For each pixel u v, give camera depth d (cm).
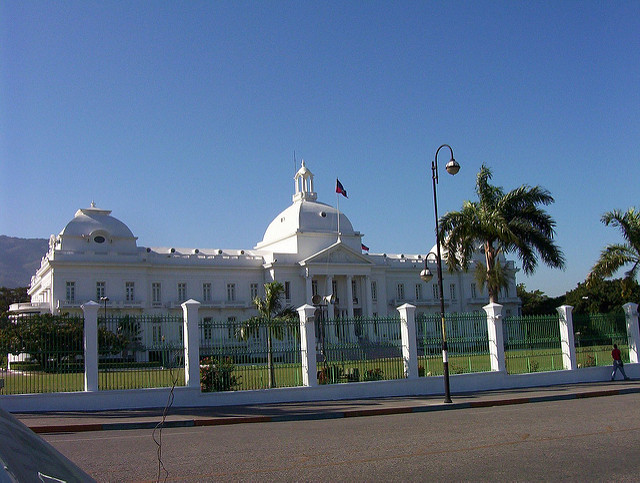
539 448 1183
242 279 7319
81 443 1376
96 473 1014
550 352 3009
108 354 2227
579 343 3120
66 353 2120
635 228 3344
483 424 1579
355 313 7744
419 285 8488
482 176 3647
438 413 1995
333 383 2477
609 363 3178
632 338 3203
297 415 1906
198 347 2230
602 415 1719
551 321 3044
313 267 7344
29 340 2091
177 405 2141
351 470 1007
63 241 6412
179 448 1265
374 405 2172
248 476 973
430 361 2927
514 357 2909
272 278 7250
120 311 6412
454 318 2797
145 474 1003
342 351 2547
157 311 6731
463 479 930
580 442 1246
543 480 917
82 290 6297
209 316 7044
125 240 6681
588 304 8281
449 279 8638
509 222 3488
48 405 2003
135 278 6556
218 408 2106
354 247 7894
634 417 1648
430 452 1159
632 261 3378
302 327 2423
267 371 2500
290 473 991
